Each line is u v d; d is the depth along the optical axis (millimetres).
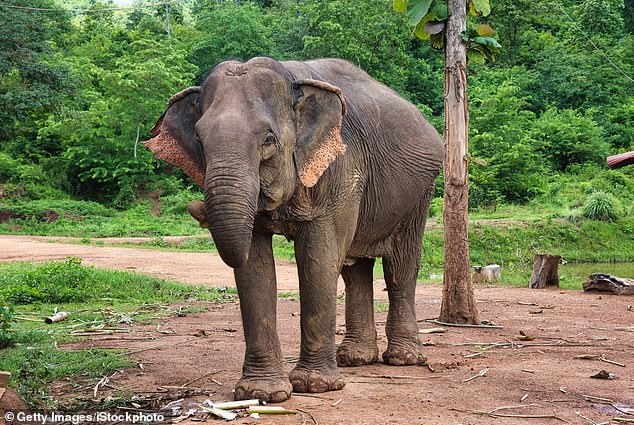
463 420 4930
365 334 6941
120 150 43750
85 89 45500
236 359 7074
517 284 16484
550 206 36031
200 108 5055
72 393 5766
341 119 5262
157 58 44438
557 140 43938
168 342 8141
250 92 4871
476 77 50469
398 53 44844
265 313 5441
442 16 10039
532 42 57438
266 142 4773
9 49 29781
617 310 11359
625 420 4973
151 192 43906
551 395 5691
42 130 42812
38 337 8227
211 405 5109
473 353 7523
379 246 6785
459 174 9797
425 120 7168
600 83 51781
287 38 51625
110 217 39281
